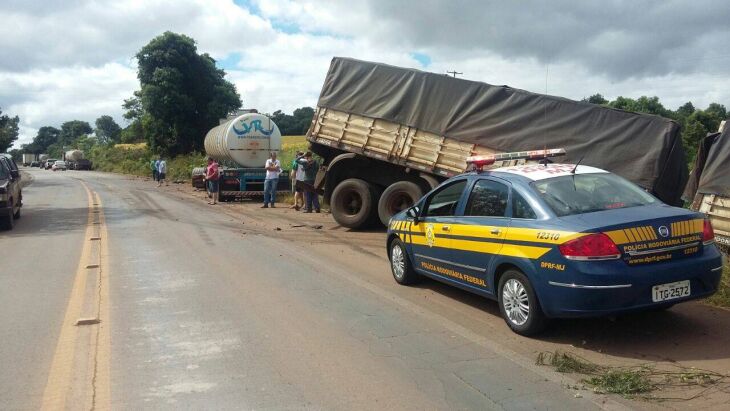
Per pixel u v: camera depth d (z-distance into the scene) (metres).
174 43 48.75
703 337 5.43
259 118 21.59
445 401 4.18
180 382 4.63
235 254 10.34
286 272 8.78
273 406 4.15
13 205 14.67
